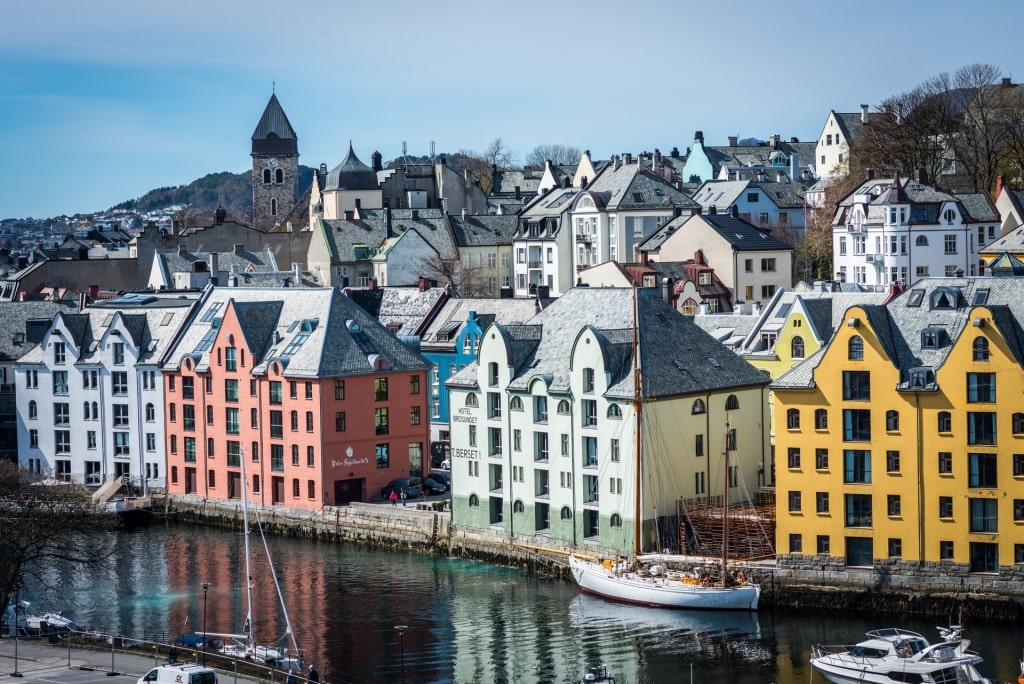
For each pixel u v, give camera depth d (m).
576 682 127.94
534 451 165.38
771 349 184.12
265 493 193.62
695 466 160.38
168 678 117.44
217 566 173.38
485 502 170.50
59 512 155.12
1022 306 140.88
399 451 193.25
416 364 194.38
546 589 156.50
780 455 145.00
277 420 191.88
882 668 121.56
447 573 165.12
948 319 142.25
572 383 161.12
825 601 142.38
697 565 149.00
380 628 145.38
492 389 169.12
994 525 136.88
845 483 142.12
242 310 197.12
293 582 164.12
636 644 136.12
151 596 160.62
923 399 138.62
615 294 168.88
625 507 156.50
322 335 191.25
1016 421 135.62
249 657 130.00
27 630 141.75
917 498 139.25
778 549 145.25
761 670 128.12
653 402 155.88
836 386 142.12
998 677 122.00
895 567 140.50
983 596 136.50
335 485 188.38
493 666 132.75
